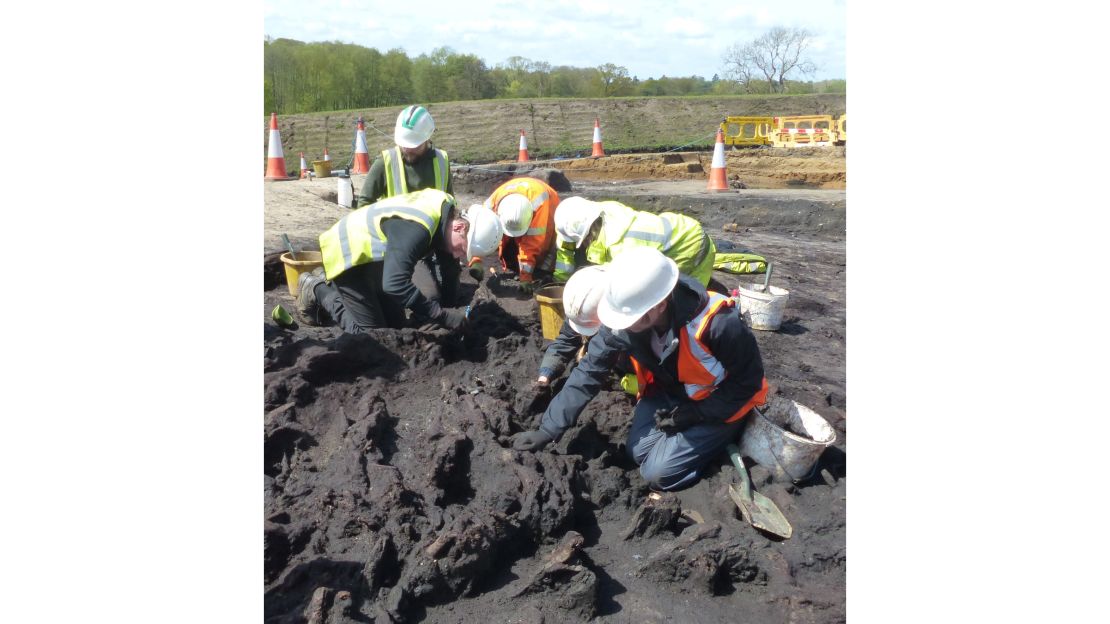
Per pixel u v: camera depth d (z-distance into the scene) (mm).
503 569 2658
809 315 5785
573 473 3020
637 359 3158
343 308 4227
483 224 4680
